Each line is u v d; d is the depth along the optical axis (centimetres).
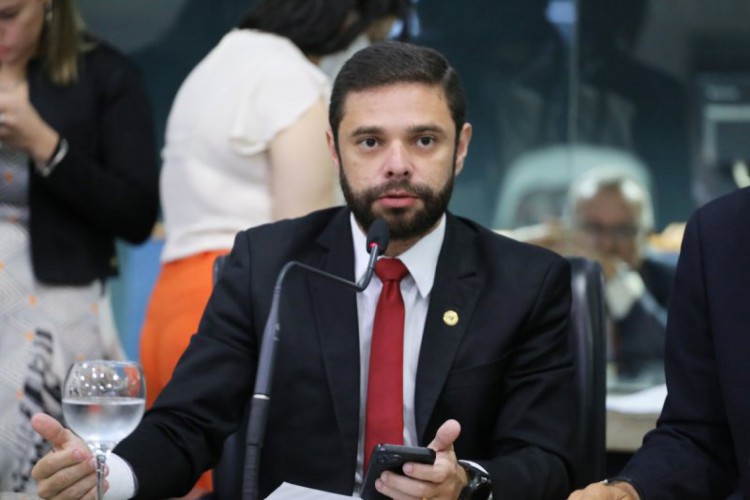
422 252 612
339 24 831
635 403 852
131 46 1351
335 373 600
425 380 595
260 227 648
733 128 1356
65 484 525
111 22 1348
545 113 1366
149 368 833
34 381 796
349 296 612
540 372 609
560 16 1361
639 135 1364
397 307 603
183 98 843
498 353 603
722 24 1355
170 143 847
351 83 590
